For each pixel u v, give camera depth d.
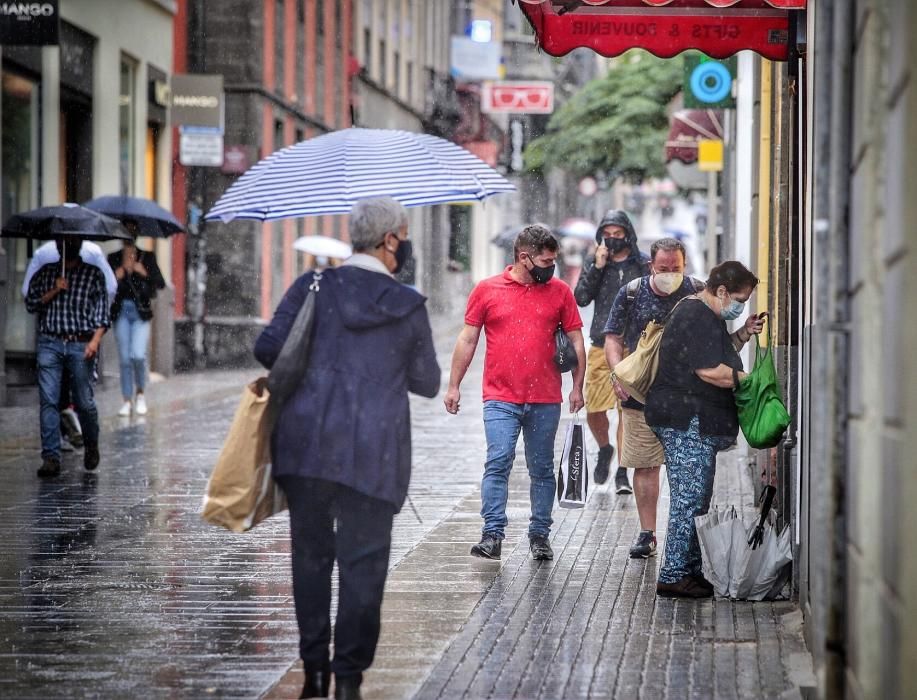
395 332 16.47
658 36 26.41
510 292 25.95
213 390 64.25
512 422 25.89
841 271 14.59
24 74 56.66
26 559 26.11
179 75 71.44
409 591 23.12
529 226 25.88
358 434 16.08
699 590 22.69
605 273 33.56
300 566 16.48
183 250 85.19
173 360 74.62
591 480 35.72
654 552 26.42
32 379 56.78
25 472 37.72
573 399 26.05
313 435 16.08
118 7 67.06
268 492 16.45
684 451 22.78
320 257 85.56
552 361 25.94
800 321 22.22
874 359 13.08
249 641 19.88
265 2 93.06
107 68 65.50
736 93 54.34
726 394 22.80
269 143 95.00
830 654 14.79
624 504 32.78
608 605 22.12
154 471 38.00
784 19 26.09
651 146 95.31
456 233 175.25
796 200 24.23
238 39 90.69
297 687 17.50
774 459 27.84
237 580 24.20
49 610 21.83
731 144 55.69
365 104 130.12
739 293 22.50
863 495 13.43
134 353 51.84
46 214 37.41
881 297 12.65
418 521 30.42
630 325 27.56
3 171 54.94
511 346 25.83
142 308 51.66
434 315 153.38
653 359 23.08
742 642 19.78
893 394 11.74
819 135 14.92
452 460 41.25
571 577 24.36
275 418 16.45
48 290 37.16
